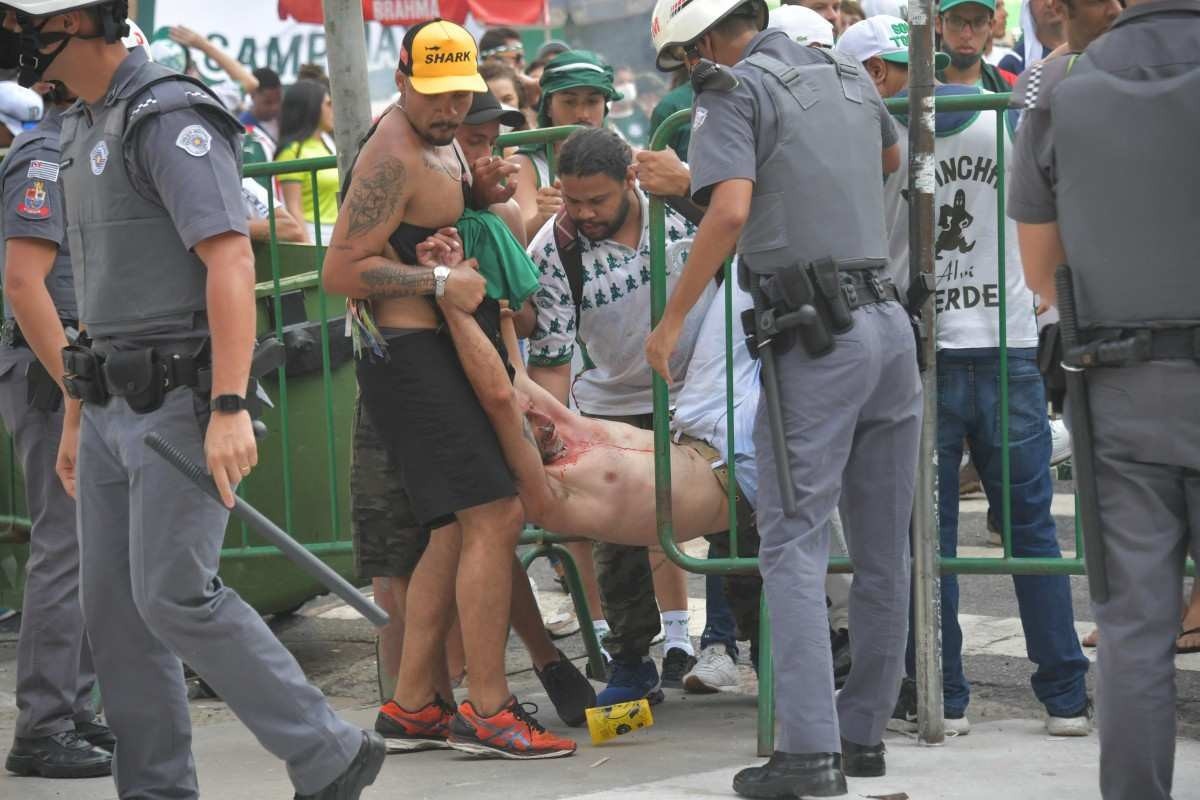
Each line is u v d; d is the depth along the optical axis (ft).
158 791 35.14
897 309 37.58
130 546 33.17
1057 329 30.55
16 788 41.70
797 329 36.35
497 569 41.68
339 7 48.49
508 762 41.88
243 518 32.27
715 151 36.09
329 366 53.26
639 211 45.75
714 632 50.70
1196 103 28.68
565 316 46.32
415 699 43.32
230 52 103.91
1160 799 30.17
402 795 38.65
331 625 62.75
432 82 39.52
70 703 42.98
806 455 36.40
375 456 44.80
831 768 36.37
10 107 56.44
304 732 33.30
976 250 43.32
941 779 38.52
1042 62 31.04
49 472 42.37
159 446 31.81
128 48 35.12
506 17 108.06
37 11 31.63
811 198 36.40
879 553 38.22
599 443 43.55
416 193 40.27
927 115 39.29
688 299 36.99
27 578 42.83
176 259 32.76
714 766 40.96
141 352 32.58
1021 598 43.50
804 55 37.58
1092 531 30.01
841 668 47.09
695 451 44.42
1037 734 43.68
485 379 40.55
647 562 47.47
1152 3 29.73
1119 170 29.30
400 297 40.40
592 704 46.44
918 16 39.09
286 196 77.46
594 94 55.77
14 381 42.75
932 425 40.40
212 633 32.76
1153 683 29.63
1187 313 28.94
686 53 39.19
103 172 32.78
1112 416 29.66
